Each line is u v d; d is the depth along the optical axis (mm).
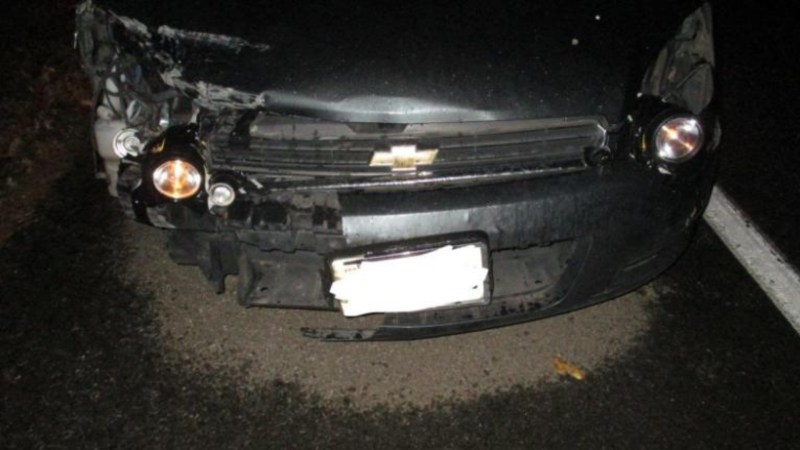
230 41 2070
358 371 2512
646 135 2004
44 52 4199
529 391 2461
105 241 2988
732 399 2453
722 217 3275
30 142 3574
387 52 2031
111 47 2293
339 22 2102
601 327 2678
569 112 2008
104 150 2332
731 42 4797
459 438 2316
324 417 2369
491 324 2258
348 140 1986
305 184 1982
